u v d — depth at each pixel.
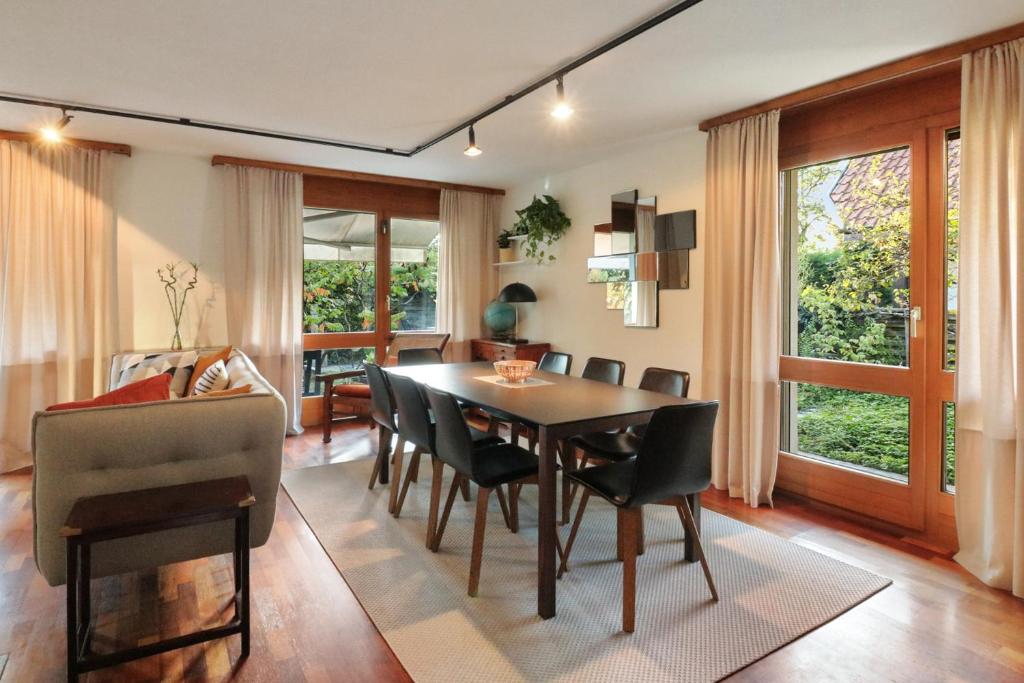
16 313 3.94
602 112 3.54
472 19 2.38
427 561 2.66
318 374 5.45
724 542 2.88
